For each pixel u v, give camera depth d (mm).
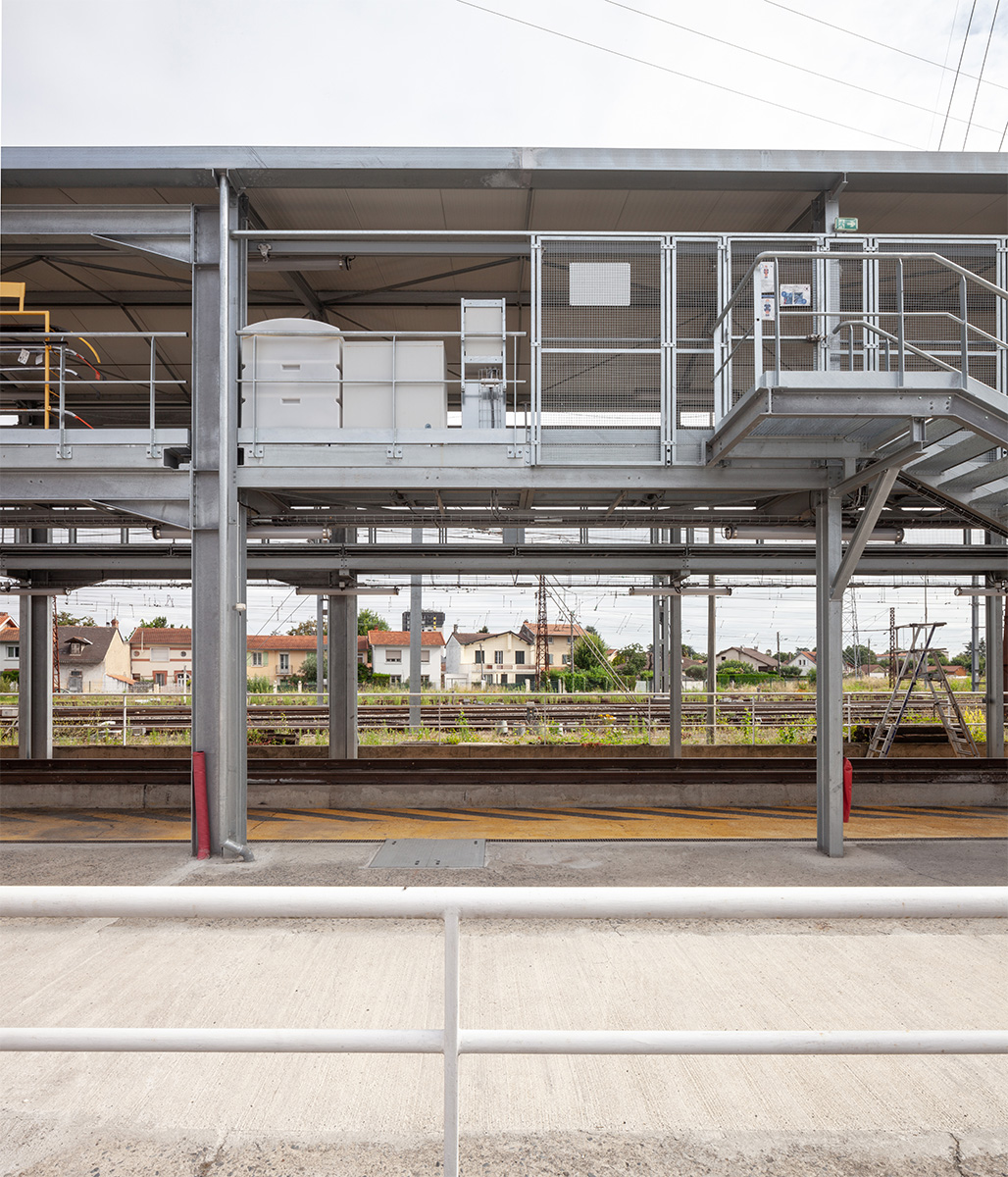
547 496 10094
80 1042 1612
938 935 5457
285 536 10352
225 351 8445
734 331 8797
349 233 8523
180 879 7422
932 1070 3338
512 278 10719
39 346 8719
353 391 8742
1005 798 10969
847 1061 3414
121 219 8539
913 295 8969
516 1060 3416
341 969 4812
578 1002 4312
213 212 8609
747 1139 2781
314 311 11297
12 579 15094
